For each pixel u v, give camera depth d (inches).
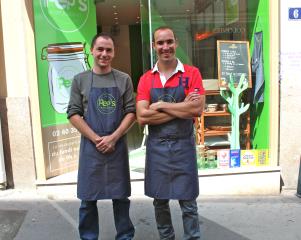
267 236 141.2
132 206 170.2
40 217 159.6
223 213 162.9
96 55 118.6
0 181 184.4
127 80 123.5
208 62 193.6
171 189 119.9
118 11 348.5
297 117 185.0
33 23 178.5
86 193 122.6
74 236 142.6
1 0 175.9
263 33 186.9
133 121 124.0
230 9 192.9
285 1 178.2
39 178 186.1
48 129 190.1
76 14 195.0
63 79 193.8
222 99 194.9
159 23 192.5
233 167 189.2
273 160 187.8
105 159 121.5
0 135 181.9
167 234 128.0
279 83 183.3
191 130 120.6
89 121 120.6
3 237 142.7
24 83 180.9
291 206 170.1
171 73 117.6
